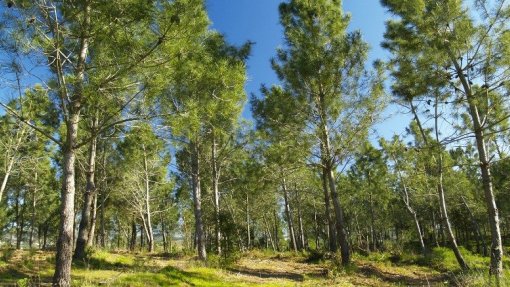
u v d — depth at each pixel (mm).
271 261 18500
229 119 14453
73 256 12625
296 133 15586
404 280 13453
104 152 22219
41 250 17141
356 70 15219
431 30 11789
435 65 12000
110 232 44250
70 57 8867
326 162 15961
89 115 8820
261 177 17406
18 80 7852
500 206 29609
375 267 16219
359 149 15852
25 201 34312
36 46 7852
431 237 47531
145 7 7336
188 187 28297
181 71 8086
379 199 30188
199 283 9172
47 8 7672
